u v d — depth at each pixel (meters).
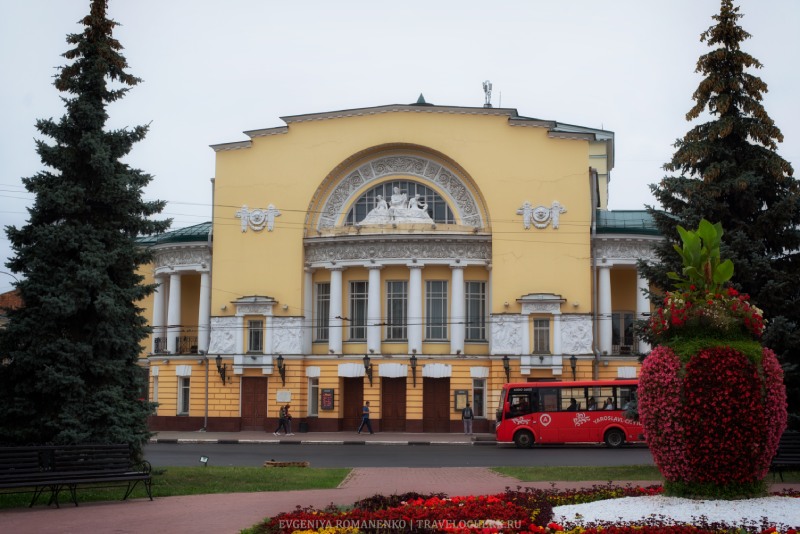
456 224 49.25
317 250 50.22
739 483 14.89
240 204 51.38
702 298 15.73
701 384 14.84
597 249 48.25
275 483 23.27
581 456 34.41
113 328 23.00
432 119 49.62
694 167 28.61
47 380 21.73
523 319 47.50
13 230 22.72
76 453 18.88
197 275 54.91
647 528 12.81
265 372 49.50
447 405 48.62
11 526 15.66
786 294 25.97
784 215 26.66
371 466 30.34
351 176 51.12
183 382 51.91
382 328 49.47
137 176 24.06
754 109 27.59
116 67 24.19
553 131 48.72
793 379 25.06
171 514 17.34
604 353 47.41
